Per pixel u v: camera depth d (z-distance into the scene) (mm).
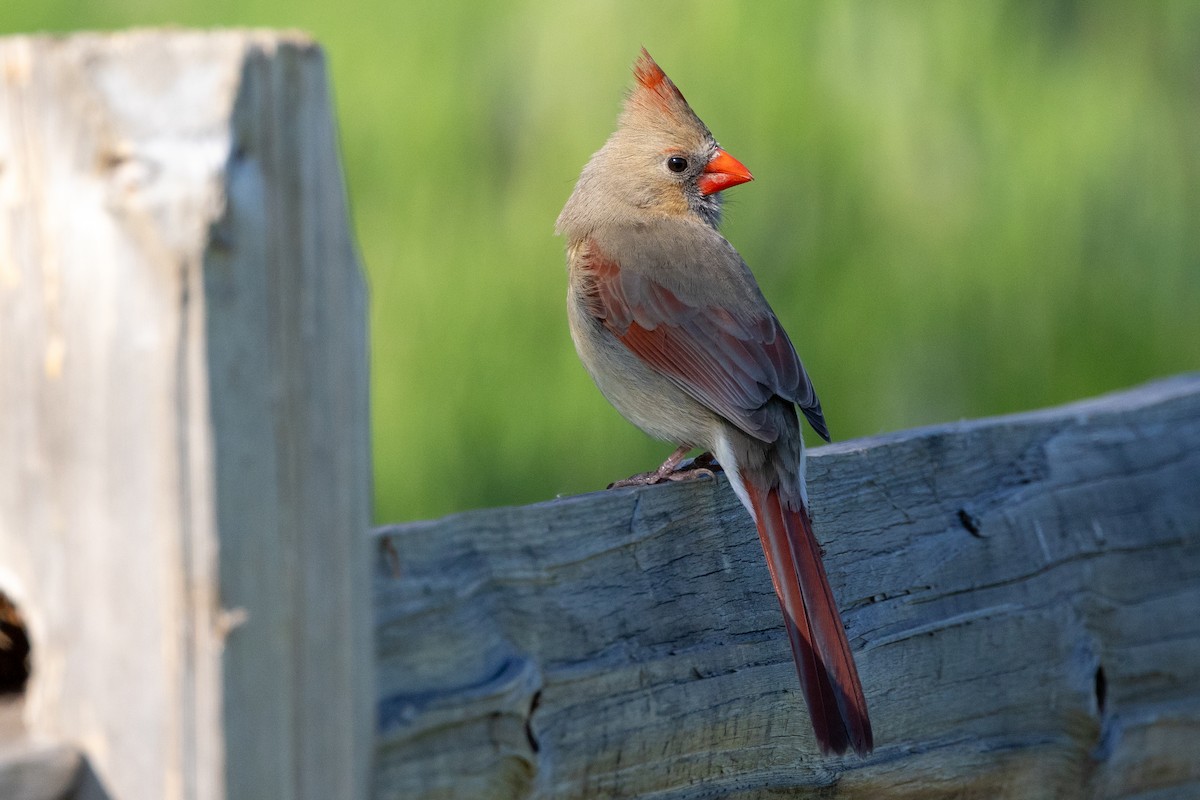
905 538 5227
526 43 9680
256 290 2834
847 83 9797
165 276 2750
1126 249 10297
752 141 9648
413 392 9312
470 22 9602
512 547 3867
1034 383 10062
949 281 9914
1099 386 10211
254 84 2801
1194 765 6020
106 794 2887
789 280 9883
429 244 9398
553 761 3855
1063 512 5684
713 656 4445
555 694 3910
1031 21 10336
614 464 9531
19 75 2797
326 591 2988
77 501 2861
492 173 9680
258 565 2869
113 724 2871
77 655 2895
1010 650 5379
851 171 9812
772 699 4609
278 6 9594
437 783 3514
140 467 2809
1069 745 5566
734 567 4672
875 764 4918
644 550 4340
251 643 2863
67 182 2797
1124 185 10273
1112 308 10242
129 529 2828
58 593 2898
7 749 2869
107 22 9805
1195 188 10586
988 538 5418
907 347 9969
